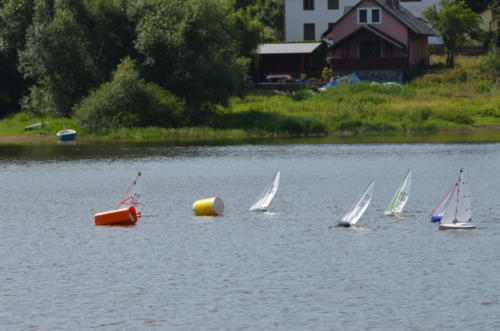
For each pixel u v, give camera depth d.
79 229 110.94
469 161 180.75
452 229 105.50
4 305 75.50
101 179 162.88
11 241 103.25
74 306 74.94
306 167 176.75
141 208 126.69
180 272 85.94
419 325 68.44
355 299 75.50
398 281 80.88
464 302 73.94
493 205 122.38
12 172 176.00
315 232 105.69
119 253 95.44
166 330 68.62
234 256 92.69
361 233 104.31
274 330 68.00
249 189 145.62
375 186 146.88
